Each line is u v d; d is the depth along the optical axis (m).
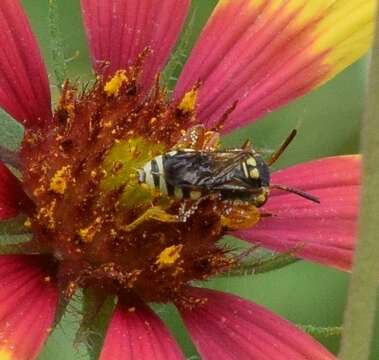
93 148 0.10
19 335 0.09
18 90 0.11
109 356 0.10
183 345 0.11
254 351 0.10
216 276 0.11
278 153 0.10
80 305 0.10
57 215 0.10
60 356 0.10
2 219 0.10
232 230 0.11
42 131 0.11
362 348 0.07
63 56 0.11
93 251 0.10
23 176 0.10
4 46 0.11
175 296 0.10
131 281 0.10
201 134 0.11
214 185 0.10
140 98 0.11
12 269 0.10
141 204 0.10
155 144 0.11
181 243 0.10
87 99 0.11
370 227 0.06
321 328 0.10
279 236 0.11
